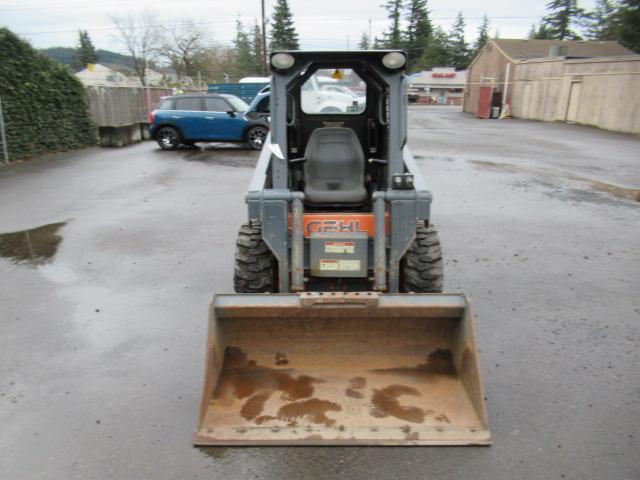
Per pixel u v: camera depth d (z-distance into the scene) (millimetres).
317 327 3383
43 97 14531
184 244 6699
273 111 4078
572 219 7824
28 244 6797
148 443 3100
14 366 3928
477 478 2807
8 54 13445
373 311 3268
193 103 15266
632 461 2949
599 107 23531
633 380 3699
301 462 2902
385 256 3844
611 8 59188
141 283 5465
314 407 3133
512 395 3516
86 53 88000
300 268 3746
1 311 4852
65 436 3170
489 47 37625
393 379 3318
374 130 5086
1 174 11805
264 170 4387
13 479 2852
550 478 2822
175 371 3840
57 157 14453
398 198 3801
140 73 58938
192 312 4777
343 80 5008
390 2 71062
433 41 78000
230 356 3410
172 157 14078
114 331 4441
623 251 6383
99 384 3689
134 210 8453
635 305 4879
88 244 6758
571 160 13547
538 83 29797
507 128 23812
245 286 4246
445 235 6957
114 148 16453
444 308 3215
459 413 3092
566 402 3449
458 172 11750
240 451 2988
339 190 4426
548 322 4535
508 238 6871
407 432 2982
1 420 3314
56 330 4473
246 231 4273
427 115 36875
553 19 67875
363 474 2822
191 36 59375
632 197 9250
